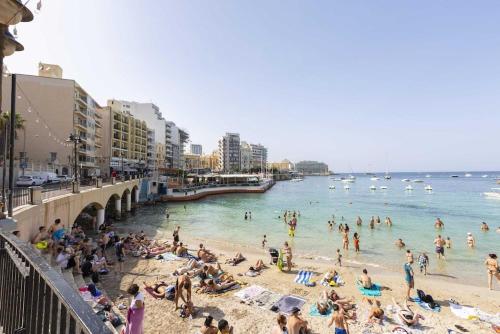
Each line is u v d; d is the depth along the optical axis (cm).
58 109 4891
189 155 16338
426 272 1920
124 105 10731
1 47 673
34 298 284
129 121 8219
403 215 4506
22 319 313
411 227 3550
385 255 2336
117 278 1591
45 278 251
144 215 4428
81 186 2795
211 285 1428
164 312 1202
